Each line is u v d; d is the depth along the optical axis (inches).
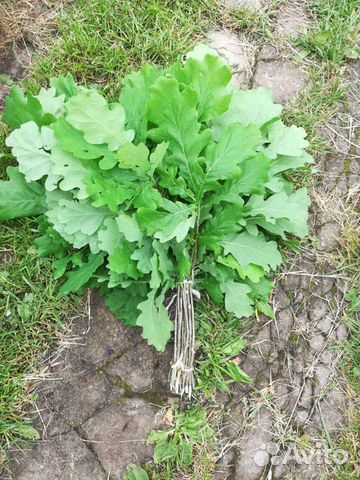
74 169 27.0
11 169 28.4
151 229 26.0
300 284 30.9
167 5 33.3
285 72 33.6
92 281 28.6
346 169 32.7
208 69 26.5
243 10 33.8
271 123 28.9
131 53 32.3
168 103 25.6
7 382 28.1
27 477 27.3
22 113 28.2
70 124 26.5
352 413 29.6
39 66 31.6
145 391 28.7
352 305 30.7
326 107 33.3
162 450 27.9
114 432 28.1
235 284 28.3
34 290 29.1
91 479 27.5
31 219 29.7
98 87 31.7
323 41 33.8
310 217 31.8
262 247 28.2
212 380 28.9
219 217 26.8
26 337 28.6
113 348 29.0
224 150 25.8
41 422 27.9
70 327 29.1
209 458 28.3
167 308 27.9
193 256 27.6
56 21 32.7
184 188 26.8
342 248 31.6
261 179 26.1
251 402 29.2
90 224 27.2
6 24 32.4
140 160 26.1
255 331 30.1
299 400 29.6
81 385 28.5
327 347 30.3
